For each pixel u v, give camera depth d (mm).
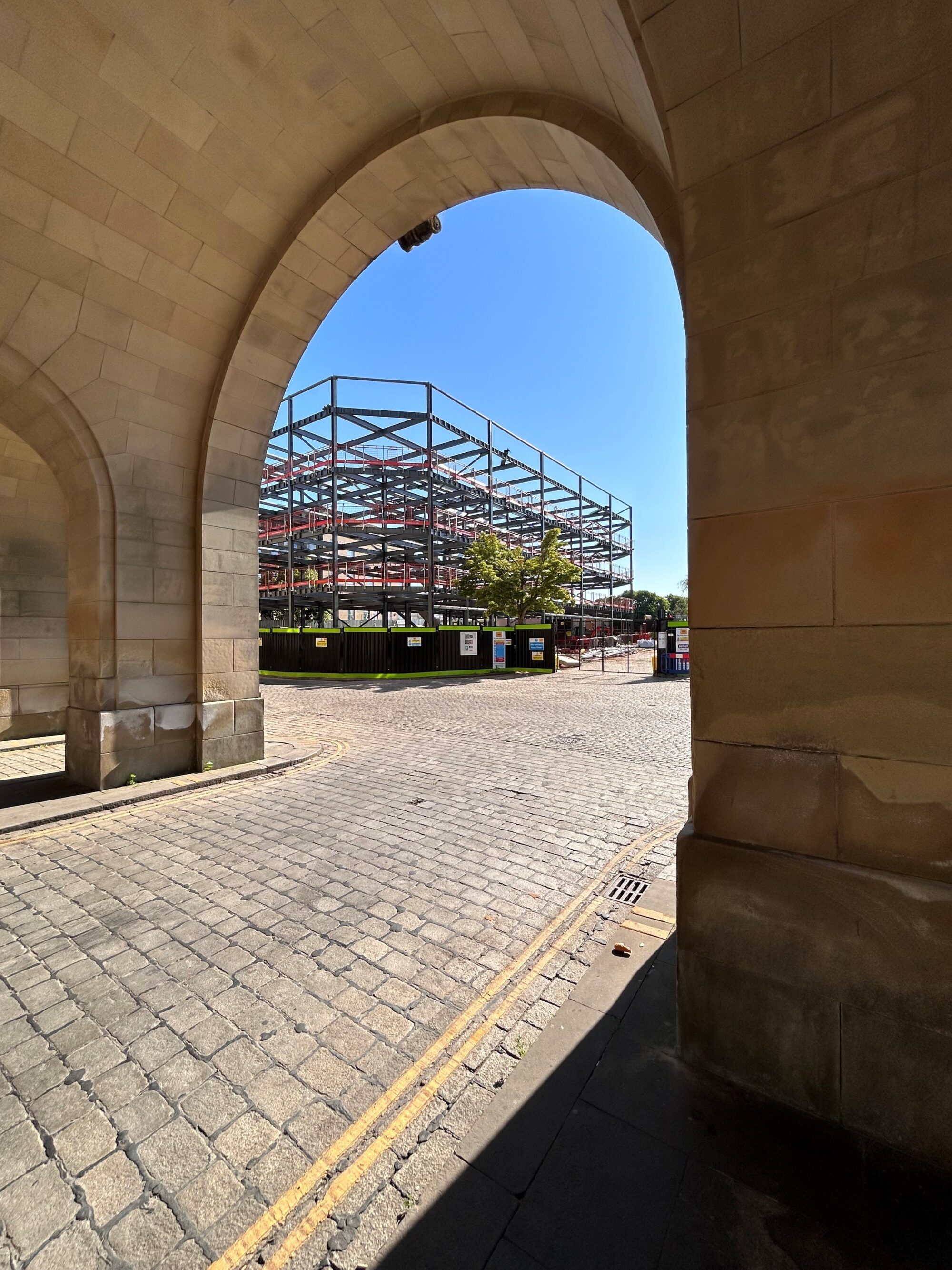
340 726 10617
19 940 3104
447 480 29234
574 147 3857
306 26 4004
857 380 1774
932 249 1658
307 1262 1486
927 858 1684
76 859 4223
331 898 3602
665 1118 1863
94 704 5957
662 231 3141
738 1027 1979
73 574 6215
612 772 6887
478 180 5207
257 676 7172
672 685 18062
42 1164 1788
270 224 5715
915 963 1683
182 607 6492
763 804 1938
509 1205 1597
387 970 2838
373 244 6035
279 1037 2361
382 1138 1888
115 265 5273
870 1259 1409
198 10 3920
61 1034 2373
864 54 1700
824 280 1817
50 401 5398
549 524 39062
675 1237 1482
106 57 4121
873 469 1751
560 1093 1985
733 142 1932
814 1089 1838
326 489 31016
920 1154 1676
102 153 4621
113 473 5828
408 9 3691
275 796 5898
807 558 1857
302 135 4934
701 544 2053
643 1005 2479
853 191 1758
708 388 2041
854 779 1787
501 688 17922
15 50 3938
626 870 4027
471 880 3865
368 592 30781
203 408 6508
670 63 1979
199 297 5906
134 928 3240
